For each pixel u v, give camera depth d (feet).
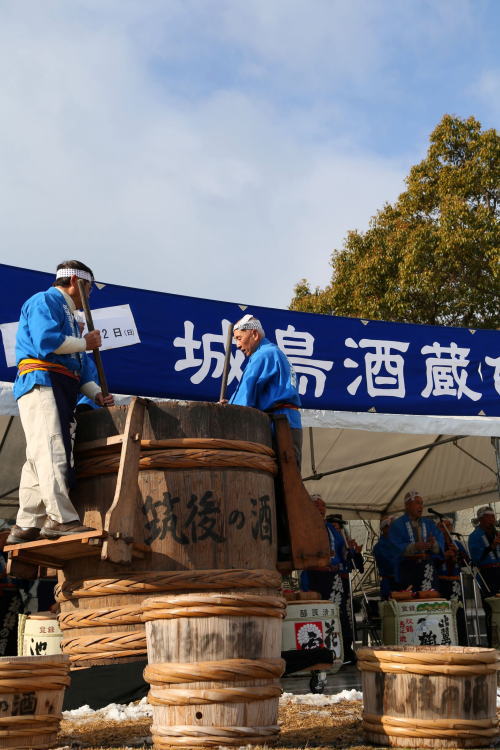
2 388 19.80
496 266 50.96
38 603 28.25
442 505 39.47
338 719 12.92
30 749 10.55
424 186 56.80
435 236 52.54
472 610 33.17
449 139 57.00
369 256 55.83
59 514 12.34
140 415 12.66
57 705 11.03
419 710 10.47
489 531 31.58
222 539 12.65
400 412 24.82
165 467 12.68
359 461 34.63
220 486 12.79
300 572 29.89
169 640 10.45
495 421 25.57
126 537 12.01
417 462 35.96
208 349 22.93
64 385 13.07
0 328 20.12
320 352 24.38
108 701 15.15
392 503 39.91
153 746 10.82
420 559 28.55
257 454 13.24
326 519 30.09
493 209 54.85
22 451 28.04
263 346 15.87
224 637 10.34
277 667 10.57
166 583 12.35
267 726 10.42
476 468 36.73
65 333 13.41
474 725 10.36
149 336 22.35
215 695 10.11
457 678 10.46
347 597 29.53
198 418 12.88
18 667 10.53
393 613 23.22
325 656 18.48
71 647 13.03
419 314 53.83
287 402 15.29
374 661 10.88
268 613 10.57
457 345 26.00
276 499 14.32
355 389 24.49
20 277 20.61
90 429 13.05
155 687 10.57
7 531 26.37
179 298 22.93
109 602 12.75
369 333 25.08
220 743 10.03
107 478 12.82
